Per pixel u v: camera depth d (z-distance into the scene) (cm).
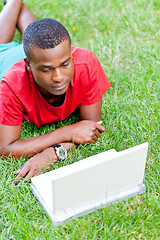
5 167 257
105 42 372
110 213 224
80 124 268
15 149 255
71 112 277
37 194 235
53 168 256
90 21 406
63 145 260
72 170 199
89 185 213
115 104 304
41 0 433
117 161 210
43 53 201
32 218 228
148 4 413
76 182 205
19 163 259
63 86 217
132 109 298
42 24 203
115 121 292
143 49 354
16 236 217
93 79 252
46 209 226
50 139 261
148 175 249
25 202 234
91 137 265
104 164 206
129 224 220
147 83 316
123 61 352
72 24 405
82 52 251
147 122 285
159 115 288
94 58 254
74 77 244
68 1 431
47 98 250
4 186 245
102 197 228
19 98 242
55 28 202
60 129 266
